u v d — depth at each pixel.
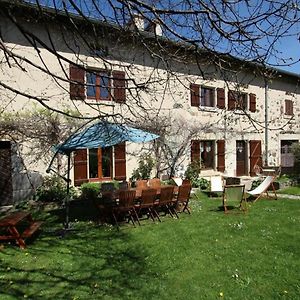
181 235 7.01
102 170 12.37
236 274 4.90
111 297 4.36
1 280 4.93
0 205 10.32
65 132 11.15
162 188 8.60
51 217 9.03
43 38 10.70
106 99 11.83
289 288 4.46
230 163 16.22
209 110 15.15
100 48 4.44
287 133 19.14
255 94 17.14
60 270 5.29
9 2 3.74
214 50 3.56
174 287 4.59
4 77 10.33
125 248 6.30
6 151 10.51
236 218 8.48
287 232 7.07
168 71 4.09
